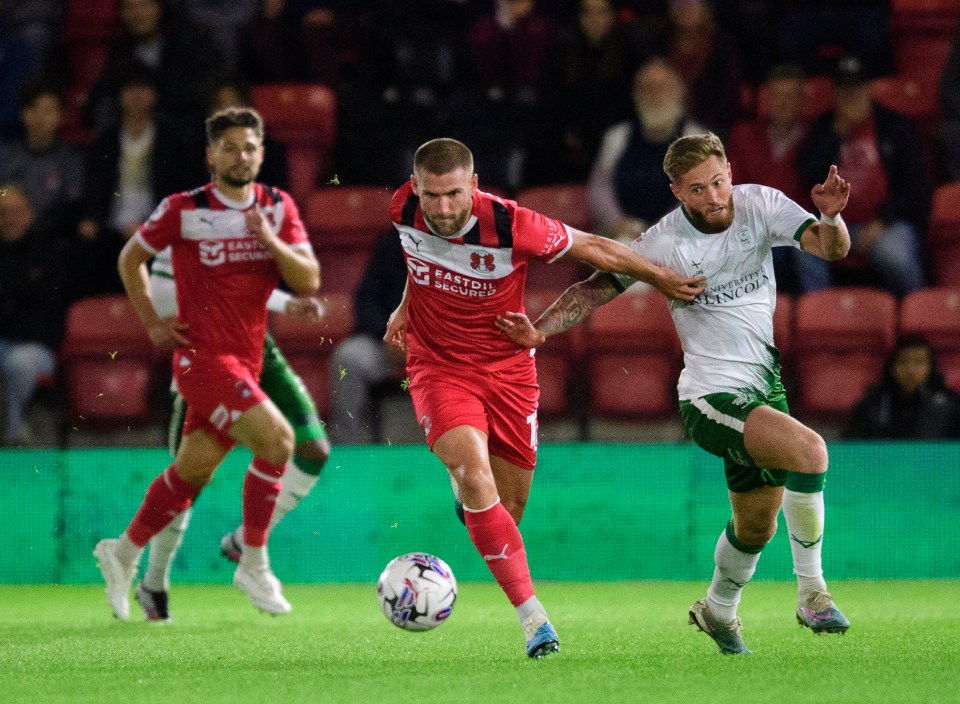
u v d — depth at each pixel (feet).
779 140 135.03
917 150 132.98
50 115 142.20
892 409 117.08
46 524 108.58
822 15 151.43
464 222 58.95
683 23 140.67
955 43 142.82
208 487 108.47
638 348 125.59
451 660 57.47
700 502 108.88
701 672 51.62
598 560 108.99
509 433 63.36
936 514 108.47
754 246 57.88
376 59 151.84
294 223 81.41
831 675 50.37
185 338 78.13
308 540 108.27
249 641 68.08
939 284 135.64
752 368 57.98
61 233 140.05
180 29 147.23
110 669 55.93
